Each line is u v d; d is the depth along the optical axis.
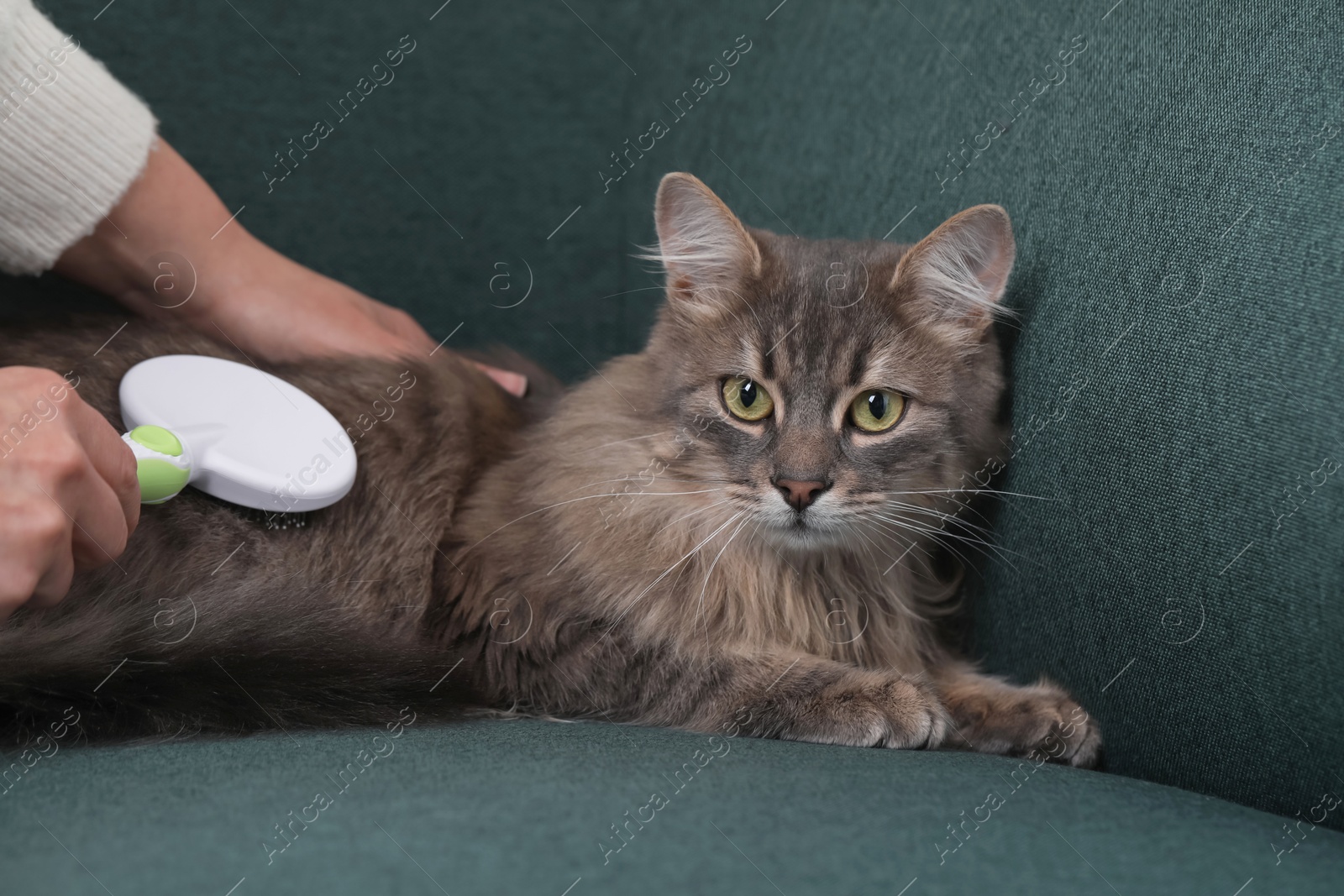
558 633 1.54
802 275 1.58
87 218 1.63
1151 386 1.25
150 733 1.18
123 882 0.76
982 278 1.53
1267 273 1.12
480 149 2.39
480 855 0.81
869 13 1.89
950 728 1.37
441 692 1.40
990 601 1.57
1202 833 0.93
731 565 1.55
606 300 2.49
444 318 2.42
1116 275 1.33
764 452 1.53
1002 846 0.88
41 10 2.03
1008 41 1.57
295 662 1.29
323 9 2.22
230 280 1.85
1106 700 1.32
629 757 1.08
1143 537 1.25
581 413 1.68
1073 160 1.43
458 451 1.72
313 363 1.73
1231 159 1.19
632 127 2.49
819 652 1.58
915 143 1.77
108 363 1.57
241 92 2.19
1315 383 1.06
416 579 1.61
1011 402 1.54
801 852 0.84
